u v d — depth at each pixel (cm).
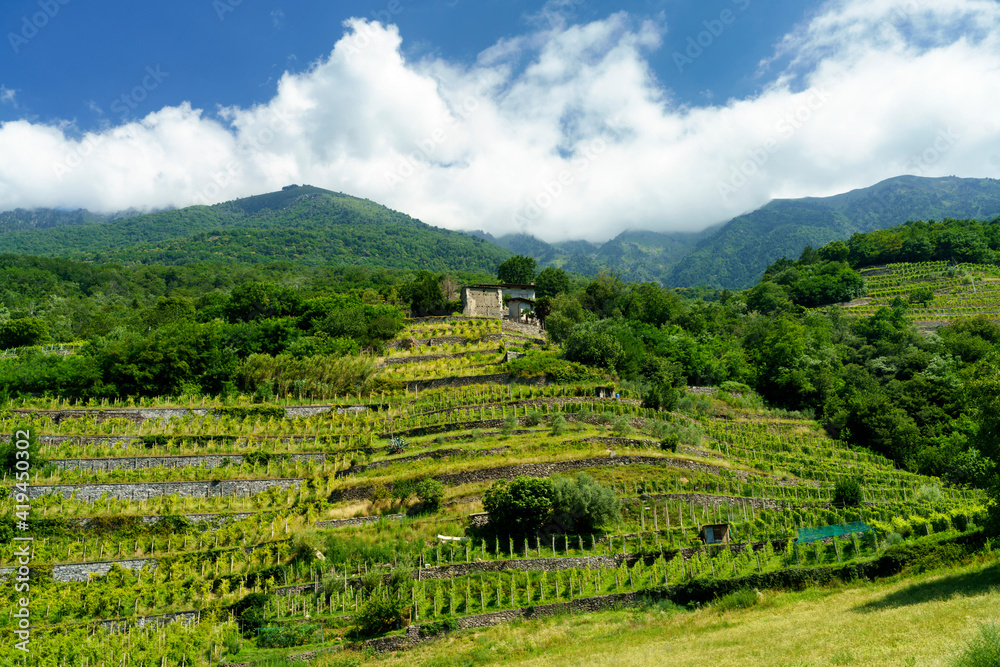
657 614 4297
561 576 4797
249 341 9162
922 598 3706
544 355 8962
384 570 4866
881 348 11019
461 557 4969
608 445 6556
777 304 16025
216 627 4347
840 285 15988
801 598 4284
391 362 9225
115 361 7669
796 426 8306
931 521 5031
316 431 7056
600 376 8612
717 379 9906
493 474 5997
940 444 7400
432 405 7706
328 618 4444
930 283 15938
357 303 11194
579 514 5319
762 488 6200
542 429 6919
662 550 5012
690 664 3203
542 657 3756
